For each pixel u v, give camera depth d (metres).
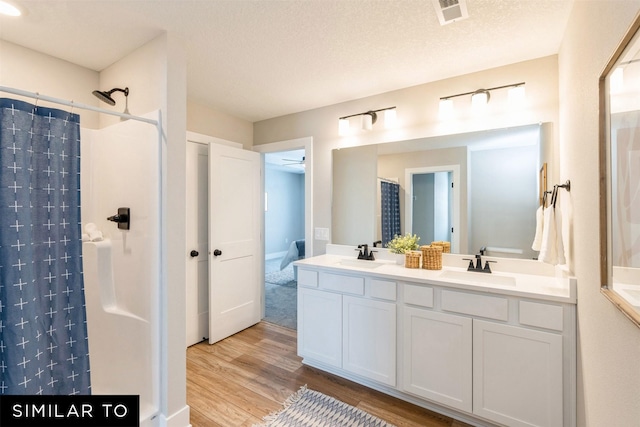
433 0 1.55
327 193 3.11
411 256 2.36
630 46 0.82
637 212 0.79
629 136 0.84
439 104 2.49
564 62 1.82
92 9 1.60
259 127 3.61
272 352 2.81
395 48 2.01
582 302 1.42
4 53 1.90
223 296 3.09
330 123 3.08
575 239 1.56
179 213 1.86
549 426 1.62
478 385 1.81
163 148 1.81
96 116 2.32
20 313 1.38
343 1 1.55
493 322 1.76
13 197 1.38
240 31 1.82
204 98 2.91
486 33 1.83
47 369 1.53
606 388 1.09
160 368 1.81
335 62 2.21
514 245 2.20
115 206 2.11
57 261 1.58
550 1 1.54
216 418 1.93
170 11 1.62
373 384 2.25
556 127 2.06
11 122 1.39
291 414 1.96
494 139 2.28
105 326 2.03
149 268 1.87
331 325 2.39
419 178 2.59
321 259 2.82
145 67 1.93
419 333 2.00
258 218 3.53
